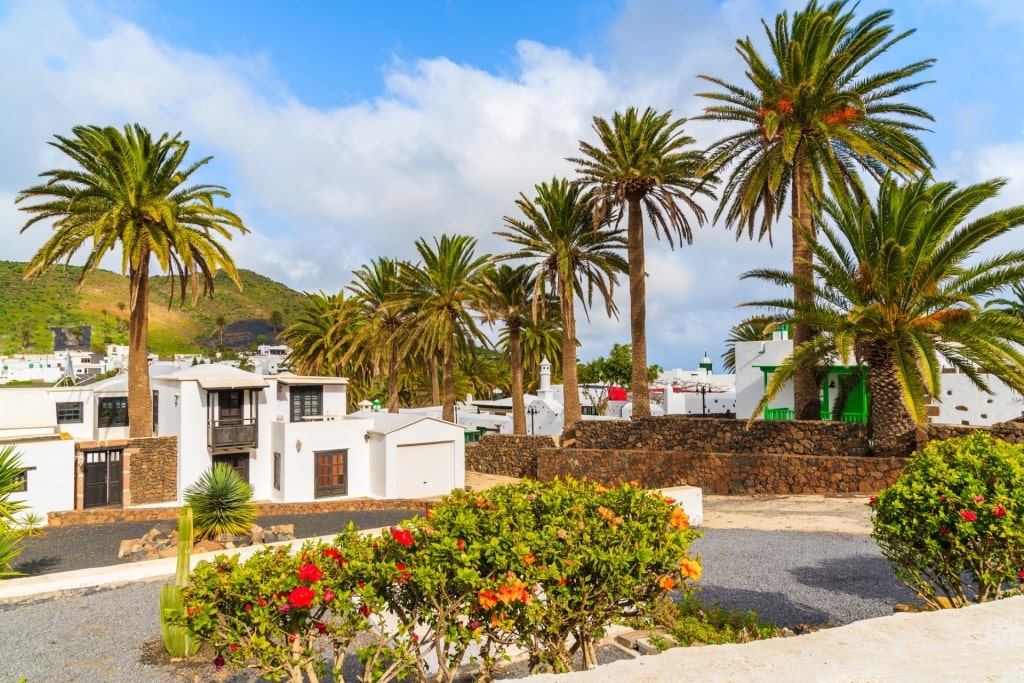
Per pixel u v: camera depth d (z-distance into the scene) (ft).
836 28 63.00
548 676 10.17
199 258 89.61
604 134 78.13
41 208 76.64
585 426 76.89
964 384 72.74
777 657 10.77
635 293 79.05
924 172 57.93
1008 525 17.63
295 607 13.09
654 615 16.62
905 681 9.69
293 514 62.85
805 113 62.85
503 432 122.62
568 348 86.17
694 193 75.82
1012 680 9.68
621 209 81.15
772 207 68.08
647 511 16.26
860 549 34.60
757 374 83.56
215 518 44.57
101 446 76.23
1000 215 43.01
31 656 21.70
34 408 86.12
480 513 15.57
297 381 86.02
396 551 14.64
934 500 18.98
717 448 64.59
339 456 83.35
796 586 28.58
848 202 52.90
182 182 83.97
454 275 99.45
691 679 9.86
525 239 86.79
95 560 40.78
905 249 45.52
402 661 14.47
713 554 34.63
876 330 49.42
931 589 19.75
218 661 13.65
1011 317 45.16
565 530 15.15
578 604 15.03
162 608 21.76
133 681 19.93
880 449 53.21
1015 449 20.44
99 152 76.18
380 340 114.93
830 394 79.77
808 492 55.26
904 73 60.59
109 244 75.82
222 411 81.71
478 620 14.51
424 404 169.07
